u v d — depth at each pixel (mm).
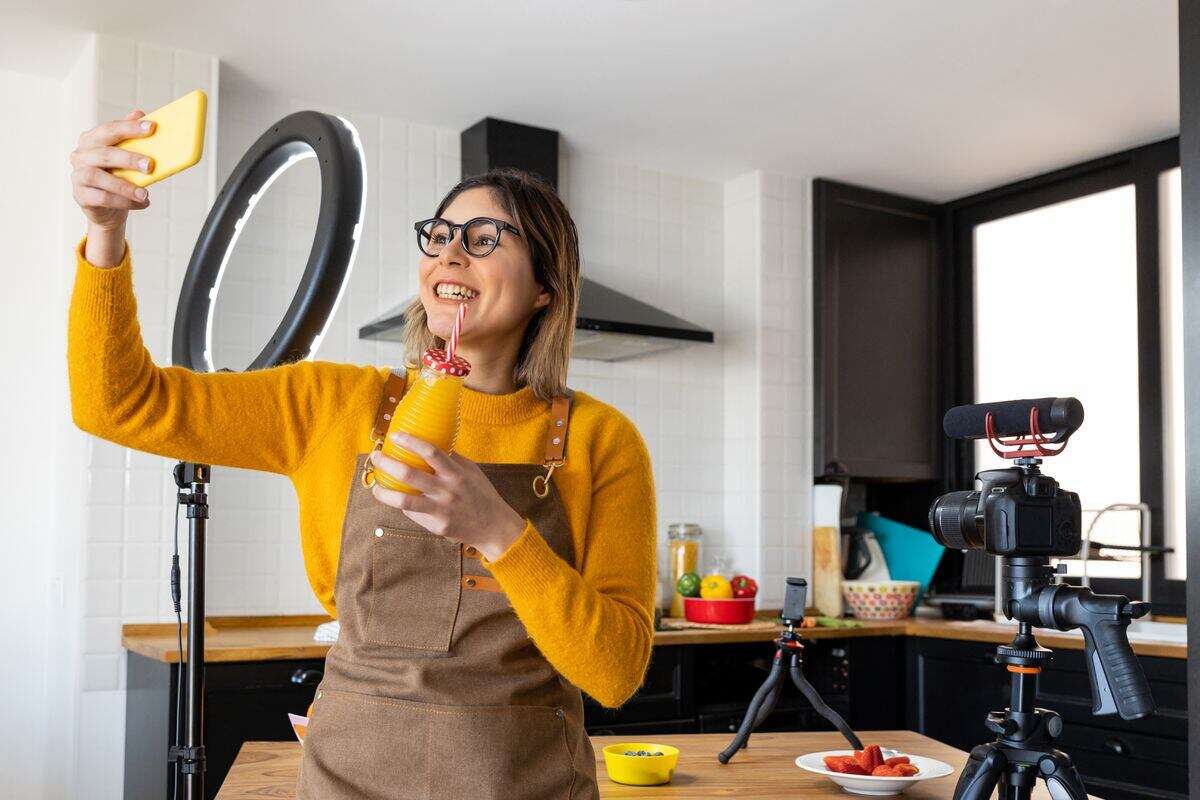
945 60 3230
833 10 2918
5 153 3354
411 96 3500
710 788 1649
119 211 903
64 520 3207
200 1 2865
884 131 3809
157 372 1014
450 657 1056
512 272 1113
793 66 3275
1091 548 3520
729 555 4250
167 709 2607
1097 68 3275
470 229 1122
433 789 1023
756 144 3949
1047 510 1321
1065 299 4129
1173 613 3623
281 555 3400
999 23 2990
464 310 922
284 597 3393
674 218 4262
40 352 3371
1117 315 3947
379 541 1063
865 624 3777
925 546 4273
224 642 2854
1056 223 4188
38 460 3346
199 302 1407
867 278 4395
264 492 3389
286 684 2744
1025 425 1337
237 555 3320
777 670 1874
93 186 876
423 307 1213
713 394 4309
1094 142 3883
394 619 1069
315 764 1051
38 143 3396
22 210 3367
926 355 4512
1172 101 3516
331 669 1092
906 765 1654
